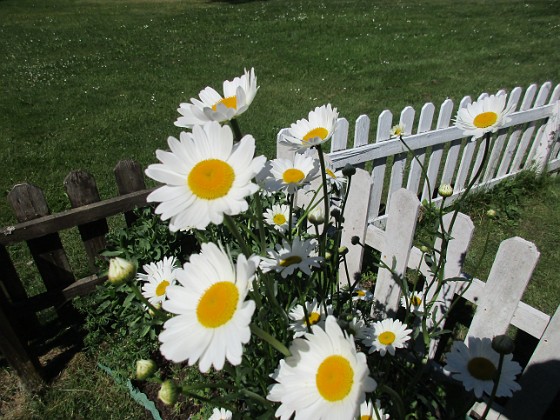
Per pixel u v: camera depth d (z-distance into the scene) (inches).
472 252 131.3
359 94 249.1
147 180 165.5
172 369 92.6
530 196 162.9
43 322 110.1
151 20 487.5
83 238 105.0
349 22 430.9
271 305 51.5
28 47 381.1
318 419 35.4
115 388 91.7
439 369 84.0
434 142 142.2
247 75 47.4
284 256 51.3
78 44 387.2
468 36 372.8
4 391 93.3
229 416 62.3
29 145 197.3
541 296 114.1
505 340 42.5
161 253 100.3
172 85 273.7
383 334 62.2
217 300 34.8
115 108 238.1
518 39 363.3
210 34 407.5
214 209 36.5
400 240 82.7
